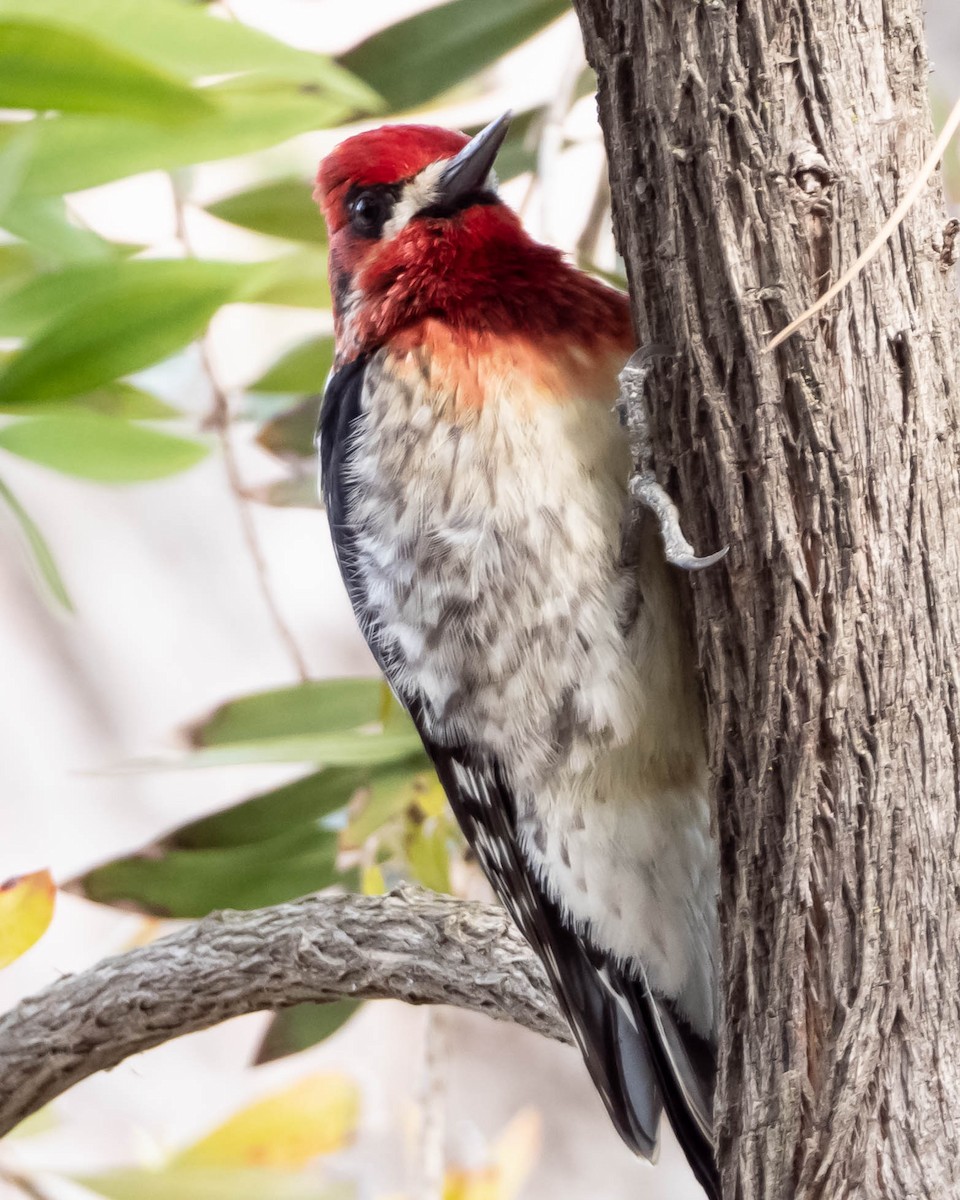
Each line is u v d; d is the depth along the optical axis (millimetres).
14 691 4832
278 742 3854
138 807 4871
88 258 3848
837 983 3742
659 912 3826
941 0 4051
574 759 3816
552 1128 4504
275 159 3924
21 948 3842
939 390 3742
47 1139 4090
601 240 3922
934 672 3742
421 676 3828
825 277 3738
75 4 3768
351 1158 4016
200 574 4984
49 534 4902
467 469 3805
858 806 3742
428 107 3895
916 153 3740
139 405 3900
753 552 3746
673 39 3742
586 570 3803
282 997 3850
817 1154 3742
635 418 3766
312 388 3902
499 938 3838
